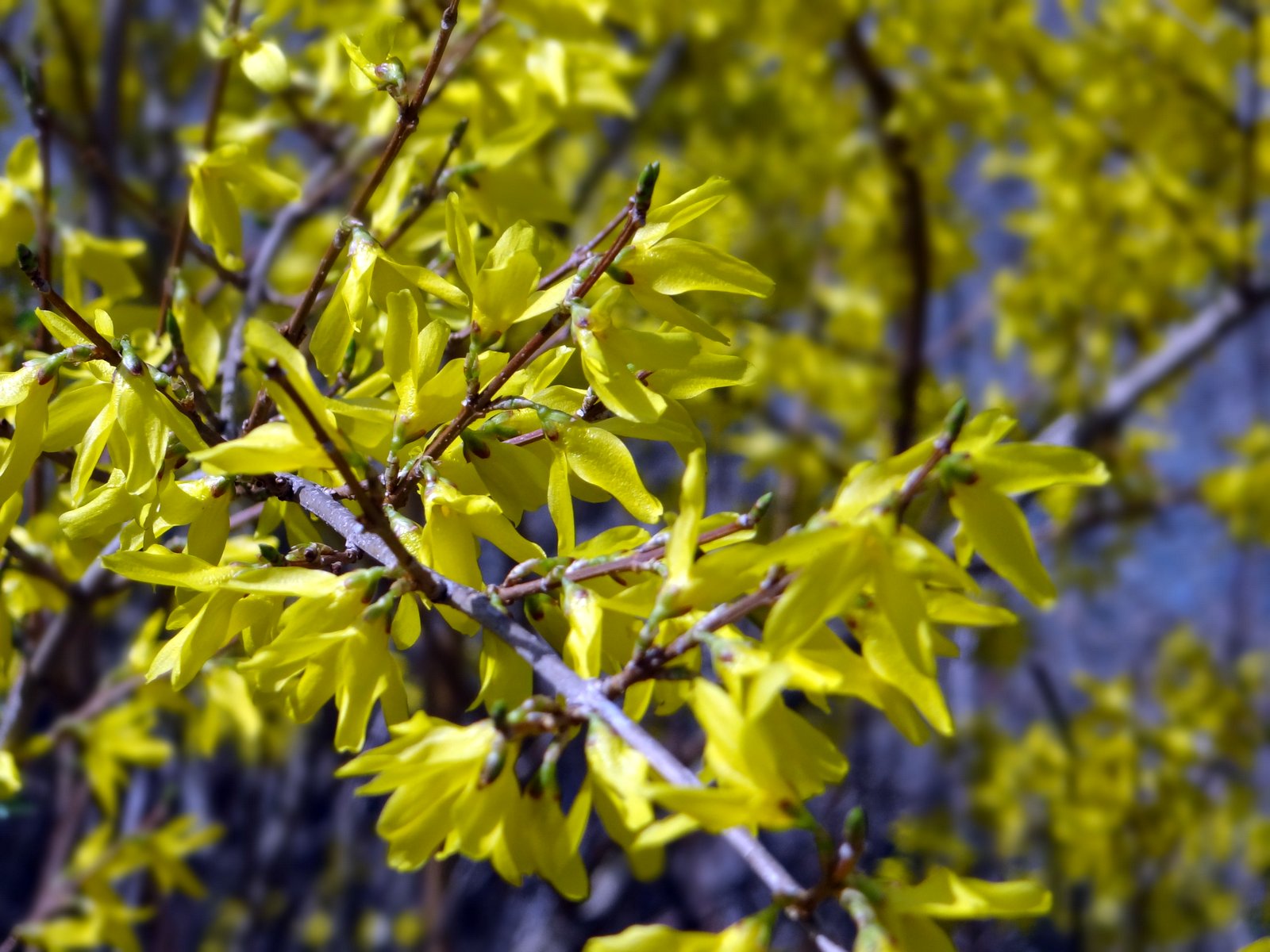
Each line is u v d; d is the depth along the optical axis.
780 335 1.48
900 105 1.49
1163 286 1.75
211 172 0.67
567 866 0.54
